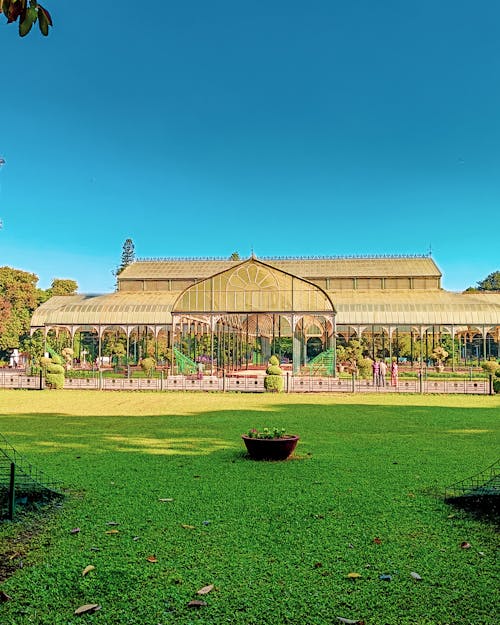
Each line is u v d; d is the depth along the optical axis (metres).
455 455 10.19
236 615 4.04
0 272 59.94
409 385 29.44
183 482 8.05
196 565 4.94
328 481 8.12
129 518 6.31
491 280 92.50
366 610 4.12
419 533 5.80
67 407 19.53
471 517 6.36
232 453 10.48
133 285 53.12
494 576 4.71
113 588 4.48
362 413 17.52
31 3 3.17
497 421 15.45
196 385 29.44
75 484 7.93
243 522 6.16
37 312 45.84
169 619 3.99
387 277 50.69
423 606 4.18
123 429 13.88
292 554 5.20
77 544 5.47
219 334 41.38
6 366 53.56
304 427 14.17
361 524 6.10
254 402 21.53
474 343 55.81
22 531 5.85
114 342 53.34
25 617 4.00
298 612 4.09
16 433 13.16
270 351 52.25
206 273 53.09
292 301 34.50
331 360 33.81
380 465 9.28
